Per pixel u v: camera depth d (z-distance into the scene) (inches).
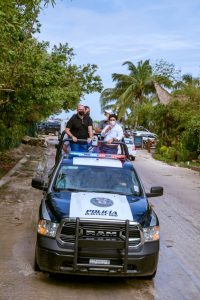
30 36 497.0
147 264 251.0
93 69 1004.6
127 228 244.1
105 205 263.7
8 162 789.2
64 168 312.8
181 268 298.4
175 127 1366.9
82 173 309.0
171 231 394.6
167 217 449.7
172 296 251.4
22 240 339.3
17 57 449.7
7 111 654.5
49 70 550.0
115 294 249.9
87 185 301.0
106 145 449.7
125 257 244.1
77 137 444.1
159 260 312.2
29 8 421.7
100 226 245.6
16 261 291.9
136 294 251.4
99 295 247.3
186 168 980.6
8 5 339.9
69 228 247.3
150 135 1707.7
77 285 259.4
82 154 337.7
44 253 249.0
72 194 284.5
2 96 571.8
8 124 765.9
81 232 245.1
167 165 1041.5
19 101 574.2
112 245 244.7
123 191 299.1
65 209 256.7
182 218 450.0
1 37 371.6
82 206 260.1
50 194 286.4
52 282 261.1
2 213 424.5
